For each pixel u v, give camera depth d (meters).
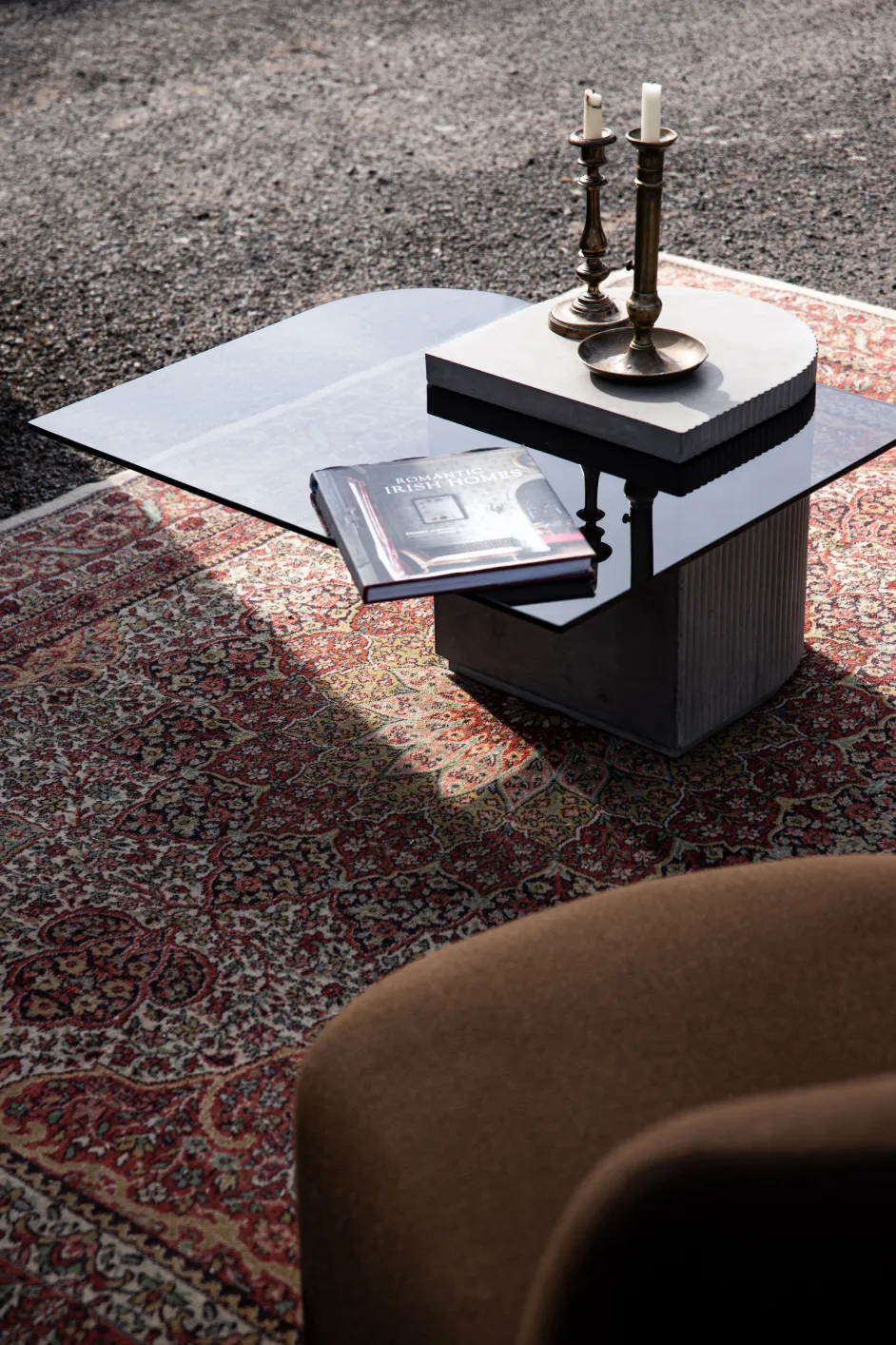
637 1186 0.63
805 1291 0.63
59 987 1.62
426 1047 0.99
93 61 5.46
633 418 1.71
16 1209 1.36
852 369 2.95
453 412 1.90
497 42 5.55
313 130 4.68
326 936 1.68
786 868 1.13
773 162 4.25
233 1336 1.24
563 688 2.02
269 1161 1.41
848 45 5.38
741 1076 0.94
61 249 3.85
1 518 2.65
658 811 1.85
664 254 3.61
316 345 2.29
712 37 5.53
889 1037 0.96
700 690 1.91
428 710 2.08
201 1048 1.54
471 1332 0.82
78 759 2.00
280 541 2.55
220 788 1.94
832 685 2.08
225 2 6.25
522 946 1.07
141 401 2.10
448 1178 0.90
